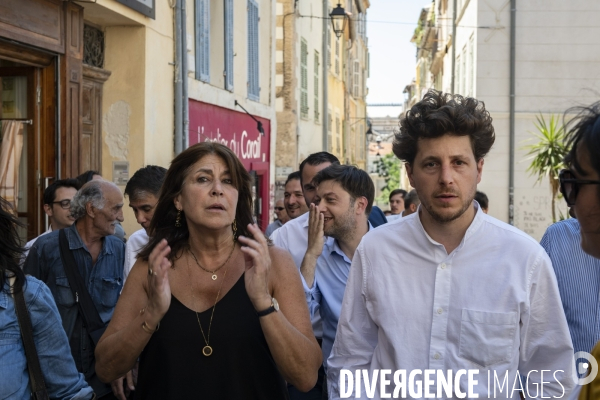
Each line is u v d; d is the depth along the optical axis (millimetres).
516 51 20766
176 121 10570
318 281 4684
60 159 7980
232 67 13664
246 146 15047
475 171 3100
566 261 3850
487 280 3064
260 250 3055
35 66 7816
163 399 3125
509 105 20859
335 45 32000
